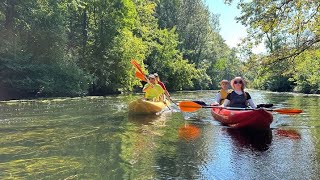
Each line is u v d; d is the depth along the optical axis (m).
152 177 4.07
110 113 10.75
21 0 19.30
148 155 5.15
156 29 37.12
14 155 5.16
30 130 7.42
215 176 4.12
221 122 8.68
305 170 4.34
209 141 6.23
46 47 20.20
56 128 7.71
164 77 36.94
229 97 8.45
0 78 18.28
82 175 4.16
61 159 4.93
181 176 4.12
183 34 46.25
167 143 6.06
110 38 25.81
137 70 12.41
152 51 36.22
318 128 7.73
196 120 9.23
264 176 4.12
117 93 26.72
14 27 19.52
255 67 10.73
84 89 21.88
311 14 9.59
